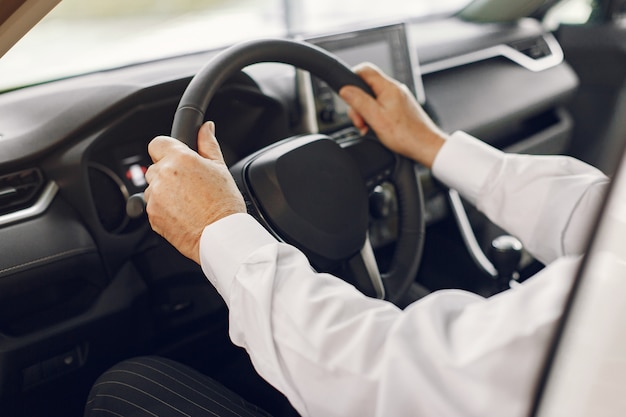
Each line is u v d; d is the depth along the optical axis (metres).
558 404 0.37
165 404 0.72
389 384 0.45
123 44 1.26
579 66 1.91
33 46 1.12
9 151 0.85
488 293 1.24
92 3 3.68
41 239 0.85
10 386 0.87
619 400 0.37
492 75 1.53
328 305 0.50
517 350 0.42
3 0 0.67
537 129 1.69
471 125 1.40
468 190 0.80
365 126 0.86
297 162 0.75
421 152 0.83
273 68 1.10
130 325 0.99
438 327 0.46
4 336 0.85
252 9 1.66
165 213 0.58
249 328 0.52
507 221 0.77
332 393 0.48
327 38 1.01
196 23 1.78
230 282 0.53
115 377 0.77
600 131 1.92
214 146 0.65
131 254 0.97
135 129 0.96
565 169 0.74
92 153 0.92
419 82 1.14
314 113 1.00
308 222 0.74
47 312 0.89
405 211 0.89
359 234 0.79
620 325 0.36
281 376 0.50
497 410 0.42
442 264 1.32
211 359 1.13
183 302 1.05
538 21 1.85
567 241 0.71
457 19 1.73
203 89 0.69
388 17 1.70
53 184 0.89
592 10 1.89
